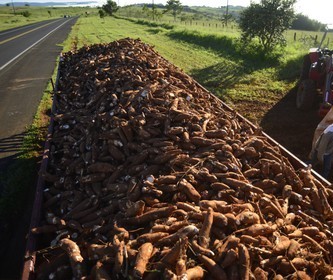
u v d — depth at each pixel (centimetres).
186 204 348
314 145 566
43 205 391
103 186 416
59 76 923
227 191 375
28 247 312
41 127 917
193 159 423
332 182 582
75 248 310
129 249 289
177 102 549
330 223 359
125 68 738
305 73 1102
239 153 446
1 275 436
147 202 365
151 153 435
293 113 980
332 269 287
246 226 321
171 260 271
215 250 290
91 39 2888
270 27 1727
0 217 543
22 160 721
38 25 5469
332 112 567
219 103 661
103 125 518
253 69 1513
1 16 8688
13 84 1424
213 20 6247
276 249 295
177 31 2872
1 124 961
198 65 1620
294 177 408
